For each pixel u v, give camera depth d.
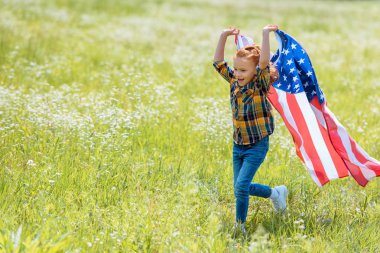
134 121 11.38
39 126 10.48
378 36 29.11
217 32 26.58
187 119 12.32
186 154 10.52
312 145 8.80
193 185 7.82
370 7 47.19
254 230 7.99
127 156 9.78
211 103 13.33
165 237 7.08
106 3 32.16
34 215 7.50
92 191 8.41
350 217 8.54
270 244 7.07
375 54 23.70
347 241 7.56
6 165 9.16
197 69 17.72
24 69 15.47
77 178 8.72
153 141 10.91
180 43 23.12
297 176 9.79
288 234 7.85
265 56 7.49
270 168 10.12
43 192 8.14
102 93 13.80
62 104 12.03
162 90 13.41
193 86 16.09
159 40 23.12
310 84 8.70
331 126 8.65
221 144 11.00
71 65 17.00
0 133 10.24
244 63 7.59
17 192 8.16
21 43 18.47
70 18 25.86
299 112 8.80
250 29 28.45
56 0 30.84
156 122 11.84
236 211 7.94
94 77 15.96
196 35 25.27
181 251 6.72
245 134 7.85
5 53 16.95
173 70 17.81
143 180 8.96
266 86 7.67
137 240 7.01
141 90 14.18
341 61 21.38
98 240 6.91
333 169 8.76
